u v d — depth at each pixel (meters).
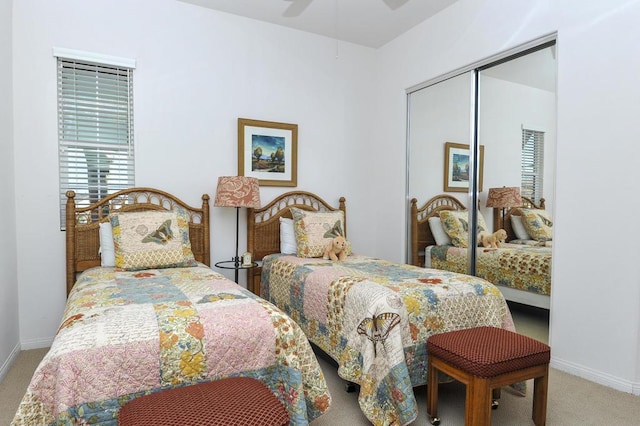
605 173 2.39
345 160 4.30
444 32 3.57
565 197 2.60
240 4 3.49
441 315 2.11
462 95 3.47
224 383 1.42
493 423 1.98
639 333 2.25
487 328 2.08
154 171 3.37
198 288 2.15
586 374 2.48
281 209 3.93
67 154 3.10
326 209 4.13
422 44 3.82
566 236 2.60
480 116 3.31
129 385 1.40
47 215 3.02
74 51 3.05
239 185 3.31
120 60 3.20
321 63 4.13
